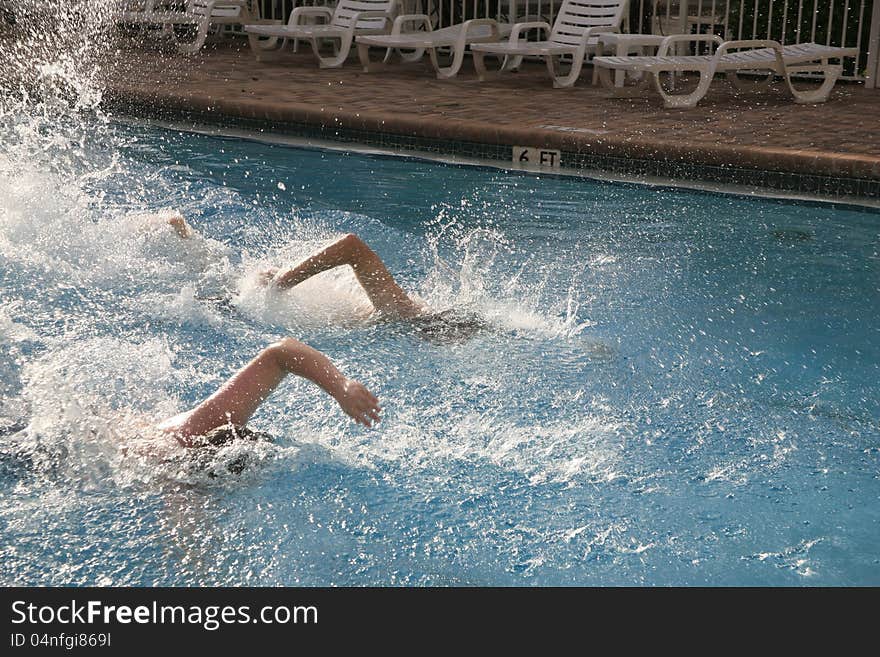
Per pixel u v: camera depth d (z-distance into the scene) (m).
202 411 2.97
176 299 4.24
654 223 6.14
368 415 2.98
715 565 2.62
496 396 3.56
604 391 3.66
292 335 4.02
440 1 12.47
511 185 7.12
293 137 8.66
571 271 5.13
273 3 13.07
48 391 3.29
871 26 9.98
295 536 2.67
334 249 4.16
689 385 3.75
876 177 6.55
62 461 2.88
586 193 6.89
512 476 3.02
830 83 9.20
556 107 8.83
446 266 5.12
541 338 4.15
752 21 11.05
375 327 4.14
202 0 12.67
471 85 10.13
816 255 5.52
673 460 3.15
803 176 6.79
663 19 11.59
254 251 5.10
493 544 2.69
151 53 12.17
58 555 2.54
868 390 3.76
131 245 4.80
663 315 4.52
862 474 3.09
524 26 10.38
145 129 8.77
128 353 3.72
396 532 2.71
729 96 9.49
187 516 2.71
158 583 2.47
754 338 4.27
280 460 2.98
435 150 8.08
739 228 6.04
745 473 3.08
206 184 6.70
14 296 4.16
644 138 7.38
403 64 11.74
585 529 2.76
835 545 2.71
